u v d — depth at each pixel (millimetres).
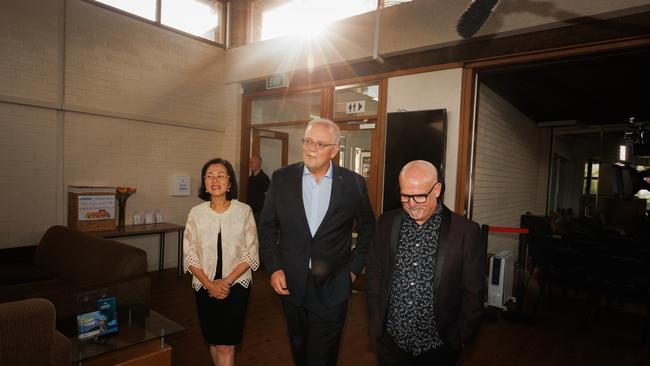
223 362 2205
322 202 1885
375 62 4535
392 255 1596
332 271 1856
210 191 2182
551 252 3994
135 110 5102
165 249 5531
